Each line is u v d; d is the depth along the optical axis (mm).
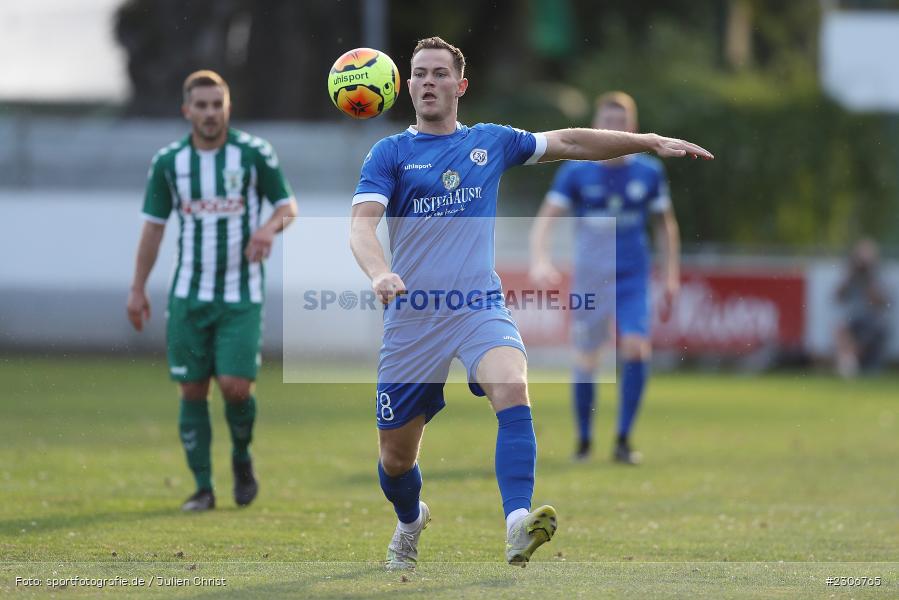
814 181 82625
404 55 96375
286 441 40125
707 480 33531
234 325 27406
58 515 25969
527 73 97500
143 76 83812
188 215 27516
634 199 37906
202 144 27531
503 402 18797
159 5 83438
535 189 76562
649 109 81500
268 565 20453
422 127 19906
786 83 89250
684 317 71812
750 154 81250
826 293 72688
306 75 83688
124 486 30266
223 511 27047
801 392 62562
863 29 87625
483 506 28547
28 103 82938
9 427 41562
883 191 84500
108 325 70250
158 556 21578
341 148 75312
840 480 33969
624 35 91625
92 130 76438
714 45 105438
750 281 72188
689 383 67188
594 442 43188
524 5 96500
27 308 70500
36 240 70312
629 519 27094
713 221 81250
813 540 24547
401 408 19500
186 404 27594
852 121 83188
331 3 83438
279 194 27875
